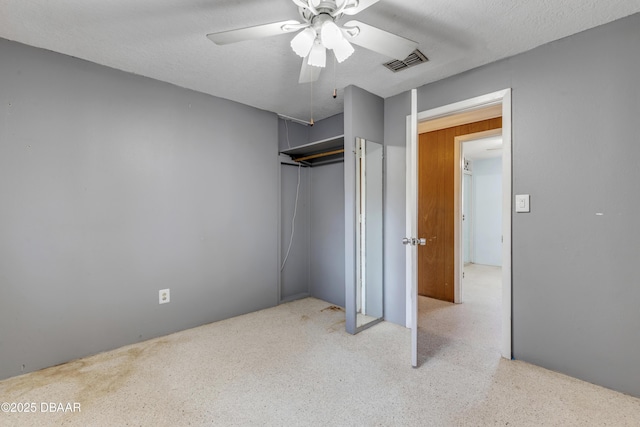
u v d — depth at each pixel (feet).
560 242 6.25
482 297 12.16
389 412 5.11
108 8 5.22
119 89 7.52
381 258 9.30
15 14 5.35
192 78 8.07
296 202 11.96
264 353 7.22
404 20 5.63
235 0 5.06
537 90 6.52
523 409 5.16
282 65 7.34
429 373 6.31
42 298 6.52
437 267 11.97
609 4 5.16
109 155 7.39
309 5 4.38
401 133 8.94
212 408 5.23
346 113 8.48
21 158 6.30
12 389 5.77
